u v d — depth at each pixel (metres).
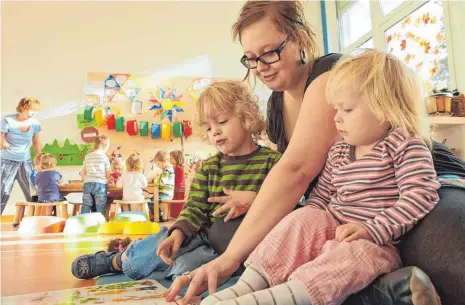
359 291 0.66
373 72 0.79
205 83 5.36
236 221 1.05
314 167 0.90
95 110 5.05
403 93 0.80
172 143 5.16
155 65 5.30
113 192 4.48
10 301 0.94
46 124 4.96
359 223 0.72
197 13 5.44
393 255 0.71
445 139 2.65
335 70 0.84
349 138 0.81
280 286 0.65
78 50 5.15
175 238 1.08
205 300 0.68
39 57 5.06
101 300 0.88
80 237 2.90
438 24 3.14
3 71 4.97
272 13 0.98
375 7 4.02
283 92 1.20
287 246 0.74
